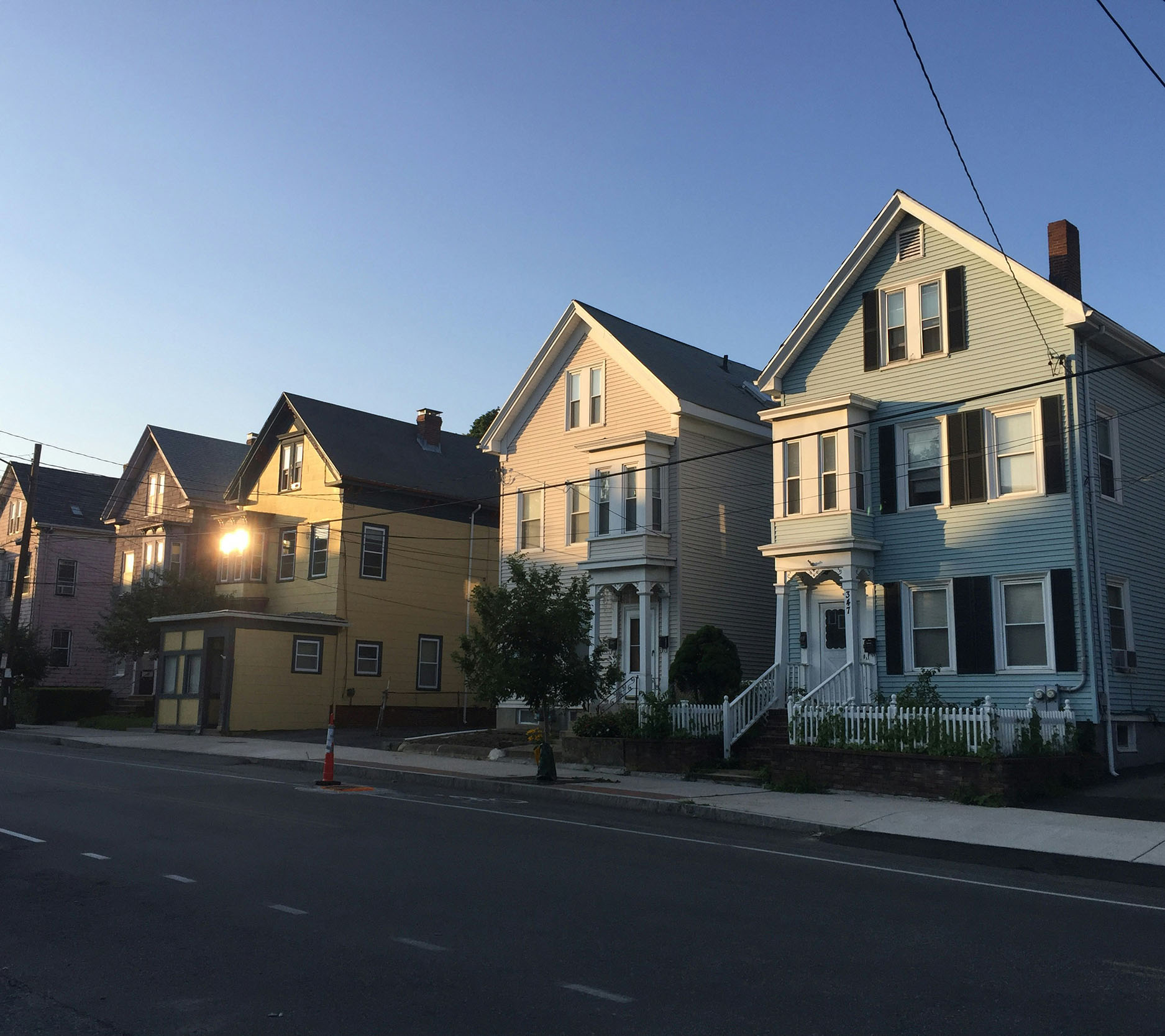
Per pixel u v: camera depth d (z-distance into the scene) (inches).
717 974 280.5
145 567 1694.1
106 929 322.0
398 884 390.9
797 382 981.8
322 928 323.3
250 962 287.0
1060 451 812.0
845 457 909.2
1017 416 845.8
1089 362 835.4
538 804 694.5
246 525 1518.2
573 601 808.3
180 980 271.4
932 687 831.1
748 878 428.8
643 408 1122.7
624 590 1103.0
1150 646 863.1
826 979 278.1
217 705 1307.8
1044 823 588.7
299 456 1502.2
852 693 866.8
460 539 1541.6
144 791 676.1
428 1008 249.9
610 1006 252.7
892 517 902.4
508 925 331.9
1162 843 532.7
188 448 1742.1
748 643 1123.3
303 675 1342.3
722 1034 233.9
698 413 1090.7
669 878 419.8
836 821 600.1
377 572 1438.2
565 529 1175.6
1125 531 850.1
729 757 845.8
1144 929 350.0
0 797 633.0
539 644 796.0
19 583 1440.7
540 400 1229.1
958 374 877.8
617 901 371.2
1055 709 788.6
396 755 993.5
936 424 889.5
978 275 877.2
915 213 906.7
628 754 878.4
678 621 1056.2
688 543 1076.5
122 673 1742.1
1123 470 858.1
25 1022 241.0
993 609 834.8
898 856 516.1
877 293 937.5
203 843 474.9
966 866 487.8
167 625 1389.0
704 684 931.3
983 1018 248.2
